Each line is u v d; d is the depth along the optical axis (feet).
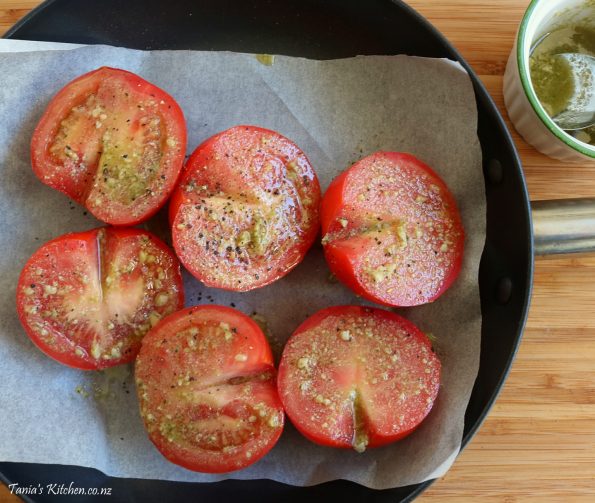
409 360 1.01
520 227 0.99
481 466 1.09
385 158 1.06
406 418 0.99
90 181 1.07
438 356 1.05
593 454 1.09
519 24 1.13
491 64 1.18
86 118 1.07
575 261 1.15
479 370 1.02
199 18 1.16
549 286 1.14
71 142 1.06
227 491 1.04
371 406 0.99
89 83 1.07
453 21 1.19
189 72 1.15
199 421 1.01
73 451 1.04
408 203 1.05
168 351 1.01
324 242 1.04
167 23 1.16
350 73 1.15
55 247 1.04
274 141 1.06
